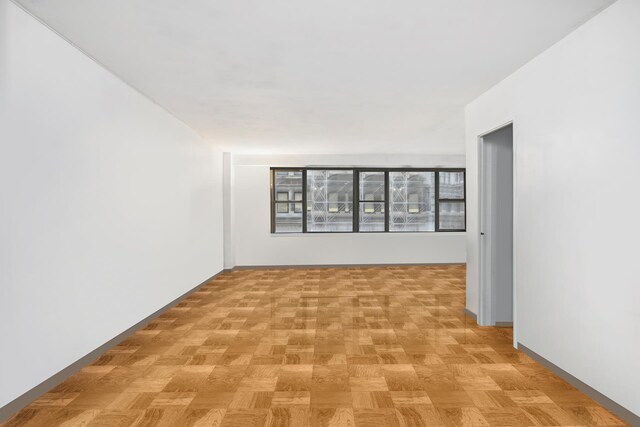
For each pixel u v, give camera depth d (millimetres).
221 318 5031
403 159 9258
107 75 3766
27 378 2727
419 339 4188
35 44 2787
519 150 3719
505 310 4672
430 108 5105
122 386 3059
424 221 9492
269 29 2896
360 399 2857
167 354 3752
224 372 3338
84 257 3400
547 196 3285
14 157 2602
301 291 6715
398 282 7496
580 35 2867
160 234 5105
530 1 2520
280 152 8859
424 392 2963
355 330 4512
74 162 3254
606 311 2635
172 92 4434
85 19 2771
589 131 2781
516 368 3383
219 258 8297
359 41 3104
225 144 7809
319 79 3990
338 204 9375
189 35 3008
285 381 3164
